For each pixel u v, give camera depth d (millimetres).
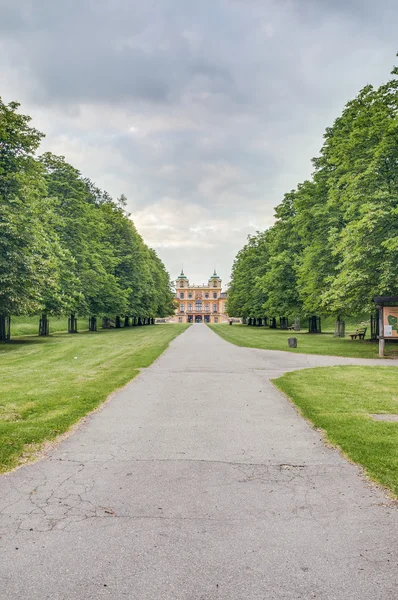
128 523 4055
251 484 4984
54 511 4305
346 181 22891
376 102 21750
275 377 12523
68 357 18469
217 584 3145
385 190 19047
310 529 3936
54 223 30359
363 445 6176
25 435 6715
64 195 37688
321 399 9312
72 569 3336
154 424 7570
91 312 43656
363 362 16375
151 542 3717
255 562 3416
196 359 17359
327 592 3051
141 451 6156
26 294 22344
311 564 3385
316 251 29266
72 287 33688
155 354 19031
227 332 43812
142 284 58000
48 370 14188
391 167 20609
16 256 20812
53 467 5527
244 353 19906
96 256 41406
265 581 3176
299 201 32188
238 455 5984
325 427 7172
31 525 4020
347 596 3008
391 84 20953
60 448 6289
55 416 7945
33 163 25250
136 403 9234
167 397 9828
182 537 3795
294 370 13984
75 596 3025
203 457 5902
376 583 3146
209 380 12078
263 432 7070
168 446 6375
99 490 4812
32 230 22344
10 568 3355
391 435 6629
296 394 9859
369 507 4379
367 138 21453
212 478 5168
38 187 27781
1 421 7562
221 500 4555
